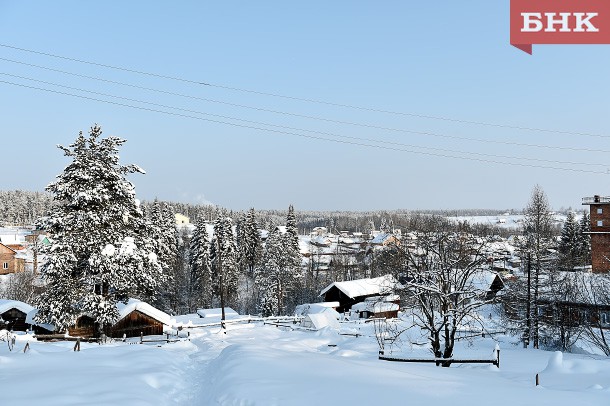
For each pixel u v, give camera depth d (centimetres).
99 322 3123
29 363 1370
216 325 4122
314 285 8988
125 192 3189
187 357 1925
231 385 1088
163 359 1594
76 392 1034
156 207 6756
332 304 5928
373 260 8450
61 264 2869
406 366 1520
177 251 7681
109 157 3189
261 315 6644
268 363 1313
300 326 4191
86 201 3006
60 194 3002
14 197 18662
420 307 2084
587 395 1106
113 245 3062
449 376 1319
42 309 2948
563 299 3591
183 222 19212
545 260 3612
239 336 3425
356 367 1312
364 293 6600
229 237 7944
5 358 1382
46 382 1117
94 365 1382
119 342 3136
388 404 919
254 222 9819
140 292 3622
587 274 4088
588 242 7644
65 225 2961
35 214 18450
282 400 945
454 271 2078
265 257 7769
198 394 1213
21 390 1038
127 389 1089
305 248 13600
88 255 3050
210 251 7825
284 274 6950
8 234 11575
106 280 3044
